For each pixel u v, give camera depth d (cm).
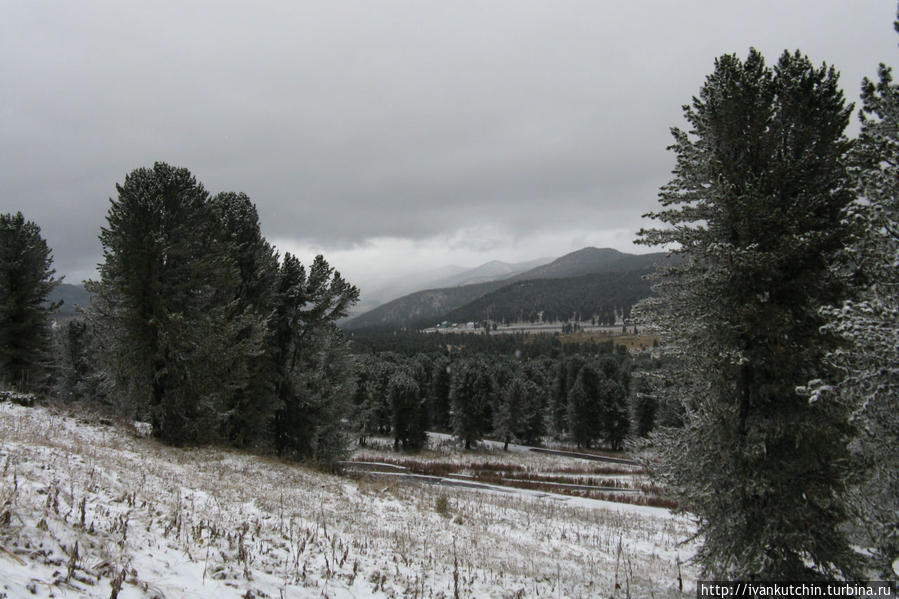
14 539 539
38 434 1436
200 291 2312
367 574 881
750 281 1032
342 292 2981
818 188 1031
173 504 1014
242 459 2055
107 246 2116
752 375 1055
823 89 1062
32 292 3234
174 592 567
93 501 834
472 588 956
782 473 973
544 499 2853
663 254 1210
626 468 5666
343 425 3312
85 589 491
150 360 2162
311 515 1284
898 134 791
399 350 16025
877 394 718
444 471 4431
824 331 959
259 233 2822
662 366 1239
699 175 1114
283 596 669
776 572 984
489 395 7606
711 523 1062
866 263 856
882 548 906
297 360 2945
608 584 1166
